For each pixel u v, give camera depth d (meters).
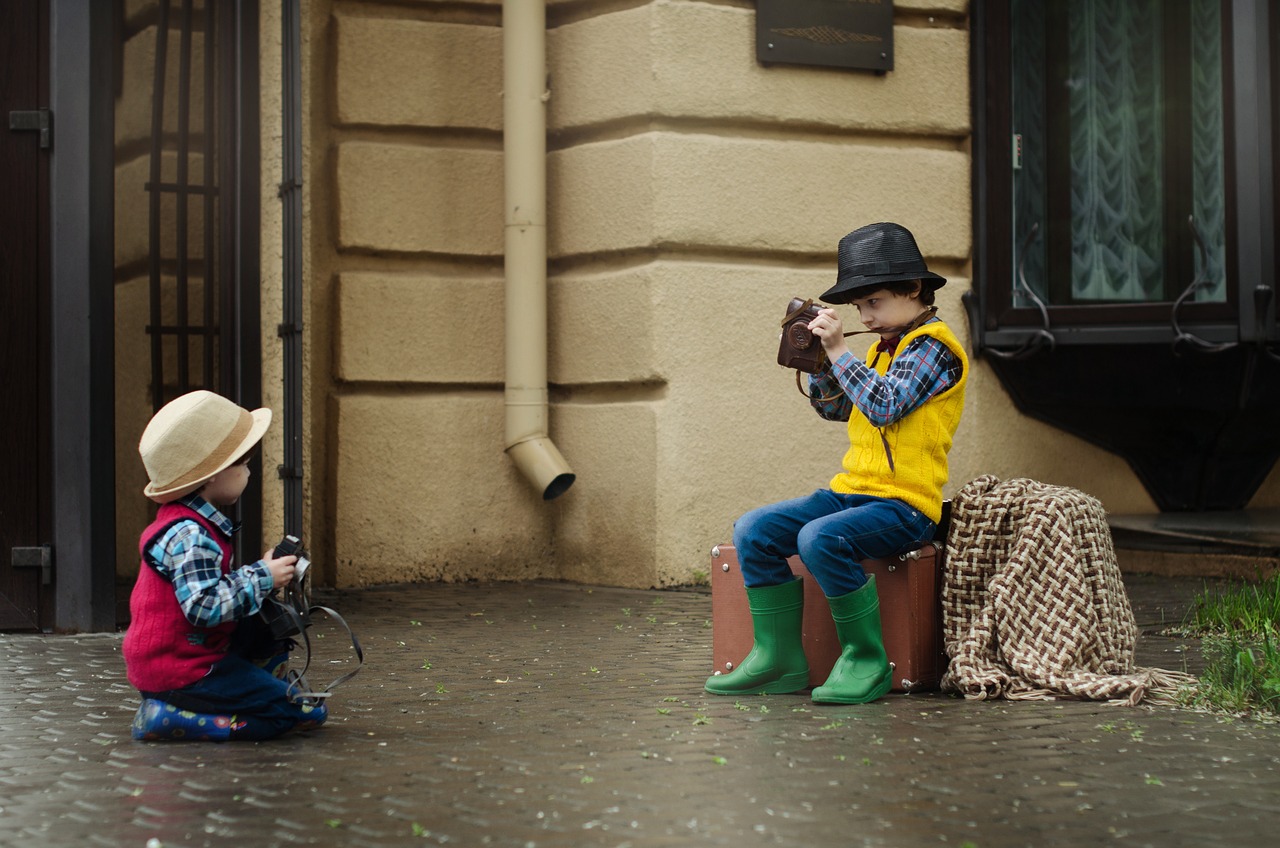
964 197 8.75
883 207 8.51
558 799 3.38
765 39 8.14
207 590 4.04
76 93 6.41
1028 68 8.88
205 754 3.94
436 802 3.37
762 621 4.89
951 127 8.71
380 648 5.95
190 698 4.10
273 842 3.04
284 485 6.96
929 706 4.63
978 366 8.84
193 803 3.38
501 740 4.09
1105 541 5.03
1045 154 8.89
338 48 8.19
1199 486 9.39
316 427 8.19
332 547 8.14
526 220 8.26
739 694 4.88
